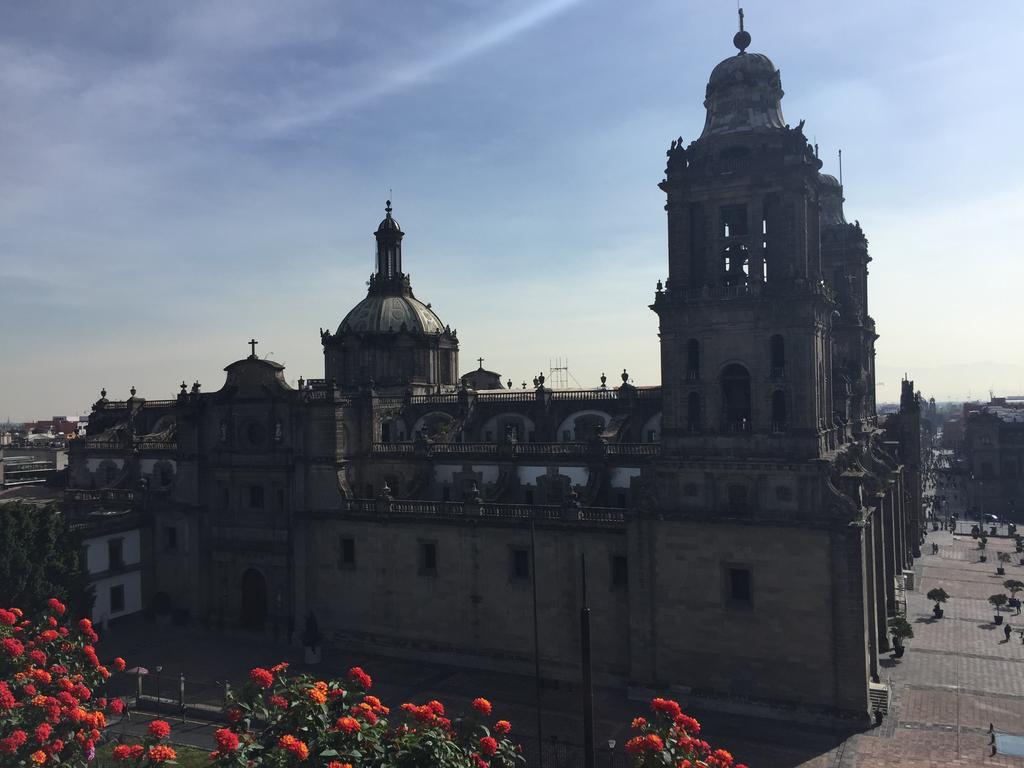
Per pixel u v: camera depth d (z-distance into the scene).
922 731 51.34
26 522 66.31
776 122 58.00
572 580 63.38
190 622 81.12
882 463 78.81
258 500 78.62
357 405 80.19
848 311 88.56
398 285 104.19
